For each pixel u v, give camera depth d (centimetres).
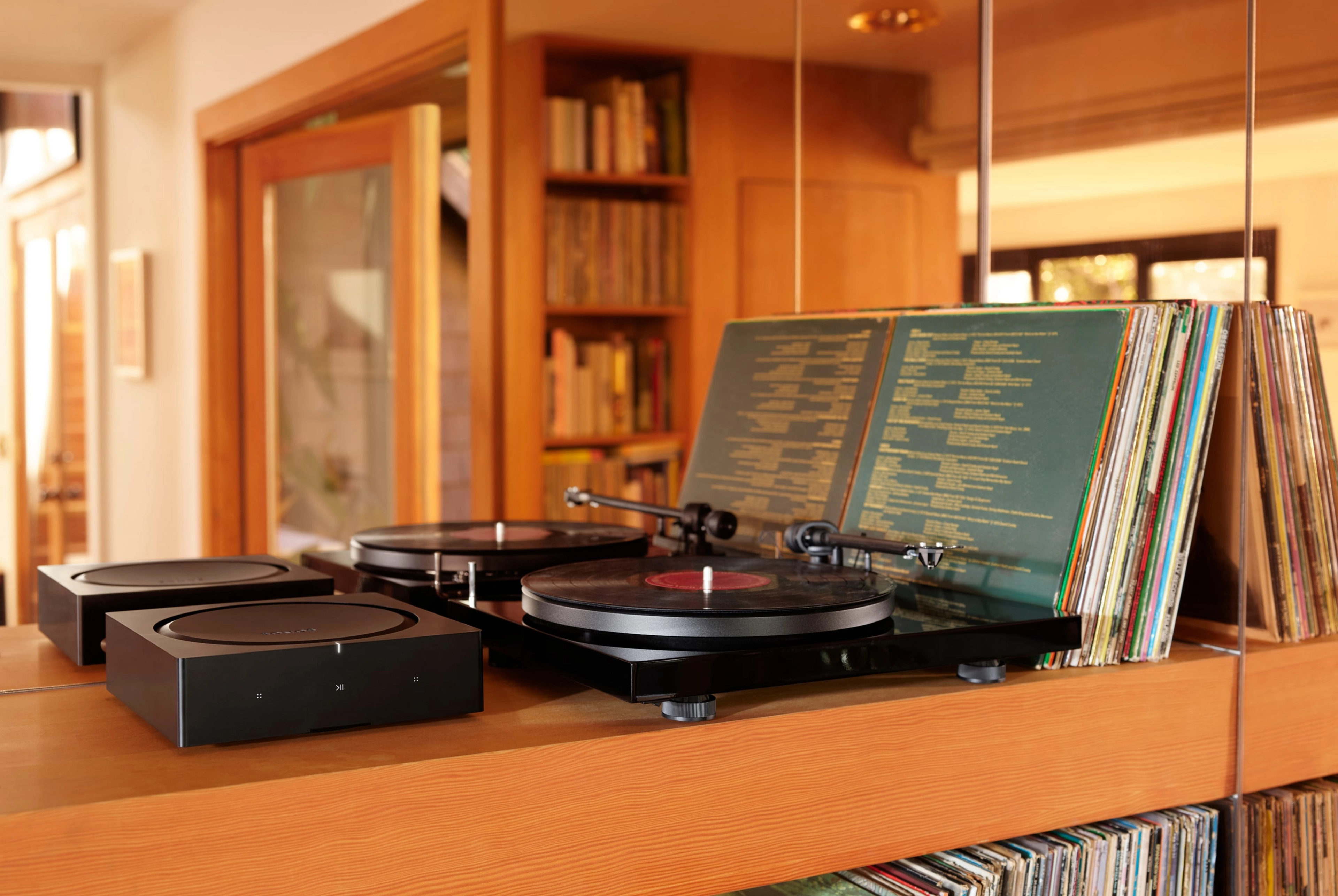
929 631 95
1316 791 120
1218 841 114
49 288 583
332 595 119
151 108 464
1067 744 104
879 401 129
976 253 147
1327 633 122
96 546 535
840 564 113
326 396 368
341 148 339
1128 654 109
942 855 102
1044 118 137
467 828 80
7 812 69
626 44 221
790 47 181
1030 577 107
